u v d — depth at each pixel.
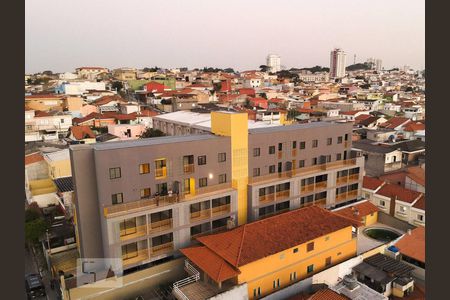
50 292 34.47
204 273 31.09
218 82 188.00
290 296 32.50
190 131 70.38
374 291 31.19
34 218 45.28
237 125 39.28
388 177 57.72
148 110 112.94
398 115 122.50
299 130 44.69
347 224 37.59
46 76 196.25
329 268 35.06
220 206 38.56
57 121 91.12
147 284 33.78
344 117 116.00
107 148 32.00
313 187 46.09
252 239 33.03
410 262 37.88
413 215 46.81
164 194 35.09
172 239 35.66
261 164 42.03
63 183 48.81
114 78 191.50
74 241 39.62
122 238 32.38
